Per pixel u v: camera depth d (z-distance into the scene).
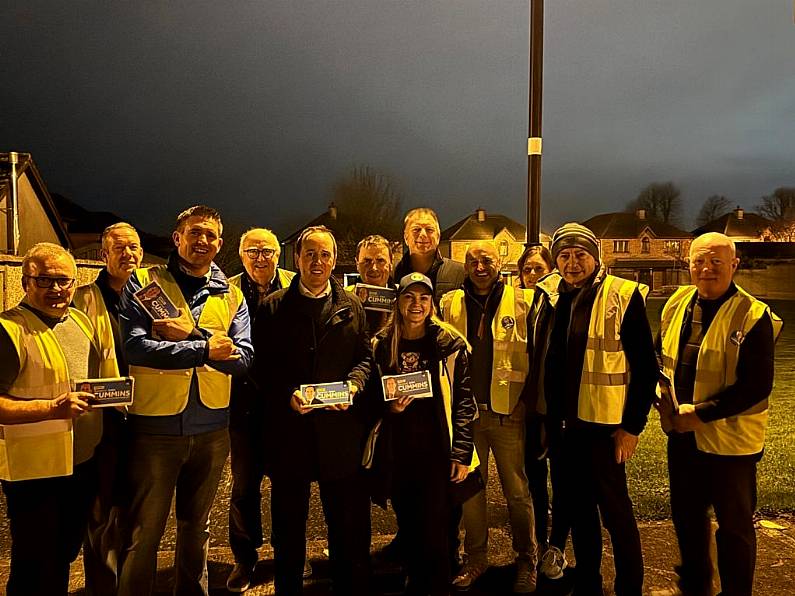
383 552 4.61
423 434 3.65
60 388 3.08
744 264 49.34
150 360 3.24
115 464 3.42
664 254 68.56
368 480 3.72
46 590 3.08
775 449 7.12
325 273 3.60
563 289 3.99
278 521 3.62
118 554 3.70
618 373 3.68
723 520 3.59
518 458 4.12
